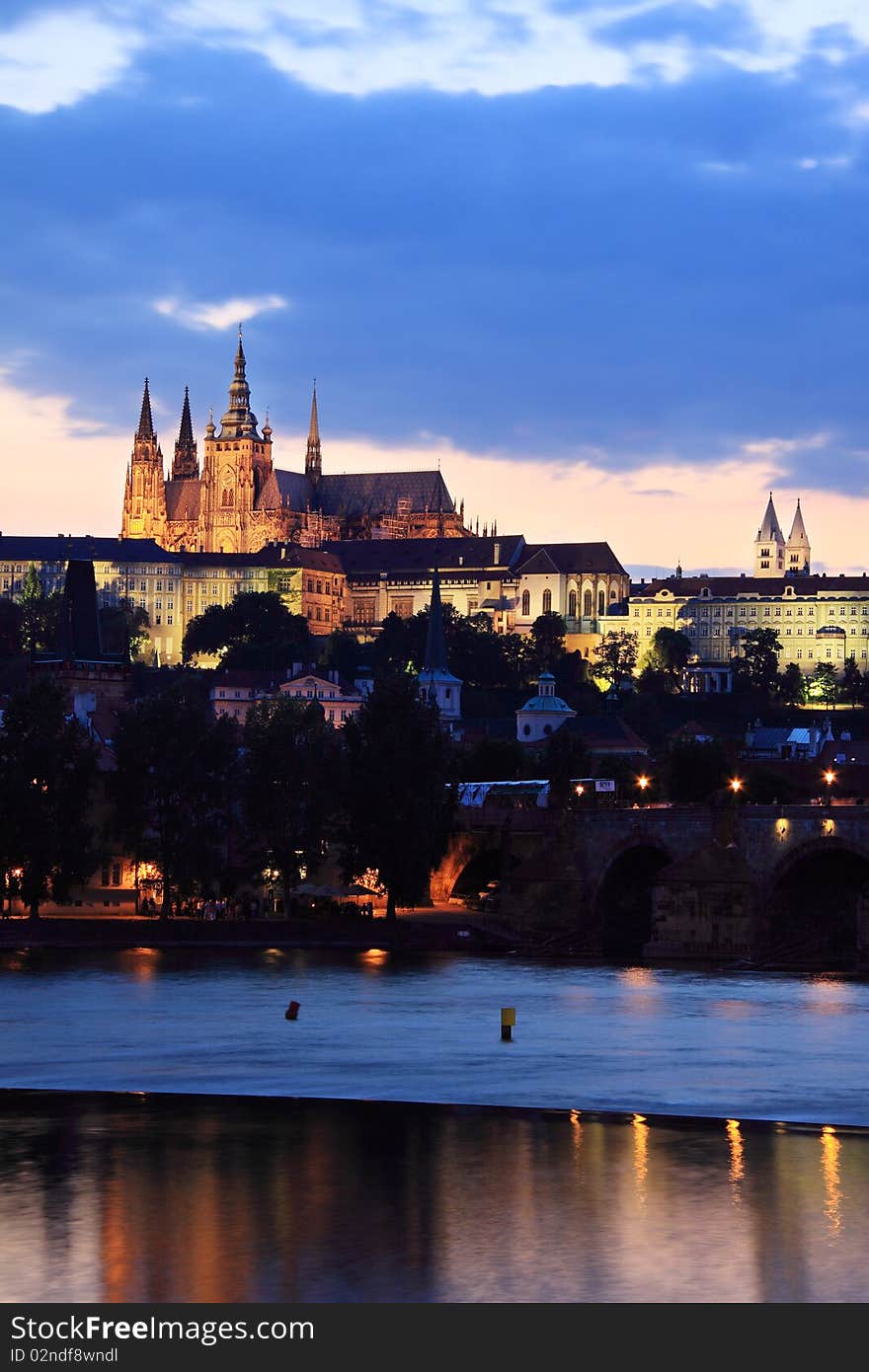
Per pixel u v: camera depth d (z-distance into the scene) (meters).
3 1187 128.75
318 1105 156.50
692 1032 194.00
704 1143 142.62
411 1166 135.25
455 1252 115.69
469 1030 195.50
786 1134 145.75
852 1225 121.19
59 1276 111.38
